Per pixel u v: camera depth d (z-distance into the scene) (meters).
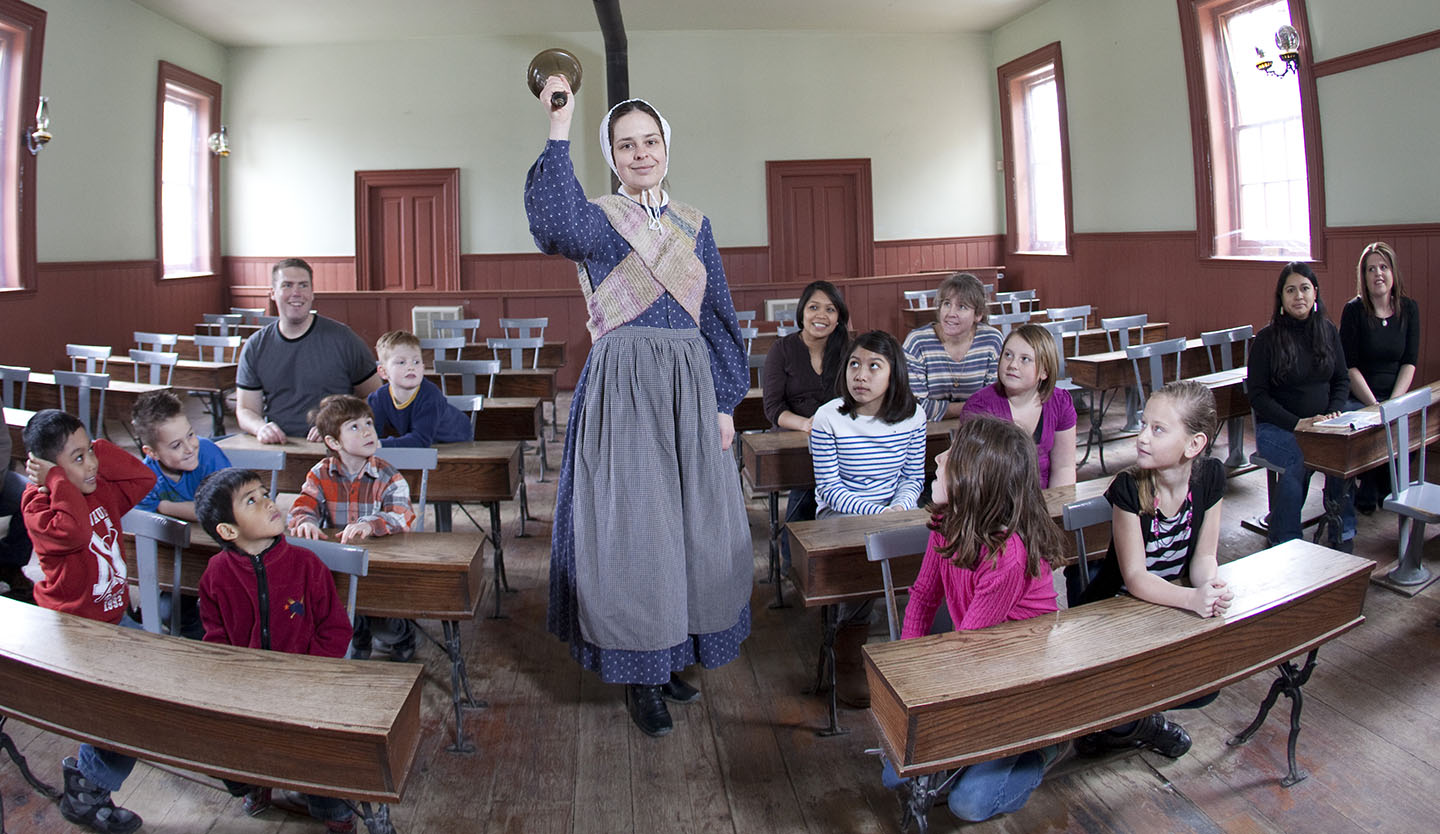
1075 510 2.16
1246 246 7.74
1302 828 1.97
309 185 10.71
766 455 3.19
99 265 8.41
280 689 1.61
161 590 2.54
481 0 9.13
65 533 2.17
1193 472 2.06
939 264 11.25
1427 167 5.92
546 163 1.99
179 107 10.07
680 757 2.30
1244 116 7.61
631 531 2.17
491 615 3.25
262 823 2.05
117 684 1.62
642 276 2.18
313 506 2.57
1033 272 10.64
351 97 10.62
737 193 10.95
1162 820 2.01
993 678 1.61
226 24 9.68
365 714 1.54
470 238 10.81
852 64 10.91
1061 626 1.82
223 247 10.77
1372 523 3.87
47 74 7.73
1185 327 8.29
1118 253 9.09
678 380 2.22
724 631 2.35
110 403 5.06
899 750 1.58
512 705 2.59
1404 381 3.97
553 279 10.84
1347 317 4.07
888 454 2.80
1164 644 1.74
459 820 2.05
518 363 6.74
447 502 3.37
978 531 1.88
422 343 6.54
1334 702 2.48
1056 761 2.08
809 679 2.72
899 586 2.40
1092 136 9.31
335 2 9.06
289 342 3.43
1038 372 2.79
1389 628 2.90
